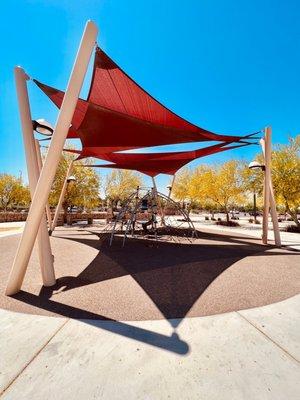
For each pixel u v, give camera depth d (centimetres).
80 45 373
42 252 456
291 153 1375
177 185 3147
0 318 325
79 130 736
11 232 1287
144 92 525
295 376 214
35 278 503
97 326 305
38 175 443
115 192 2989
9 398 188
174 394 193
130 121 652
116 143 859
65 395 192
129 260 673
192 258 698
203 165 2705
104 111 597
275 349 256
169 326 306
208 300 393
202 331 294
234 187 1872
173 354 247
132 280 497
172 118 625
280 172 1353
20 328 298
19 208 4116
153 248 858
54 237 1109
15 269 407
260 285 467
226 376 214
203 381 208
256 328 302
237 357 242
